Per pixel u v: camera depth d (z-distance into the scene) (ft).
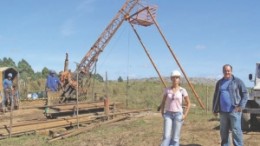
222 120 28.91
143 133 40.50
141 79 151.43
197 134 38.06
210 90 109.91
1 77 67.77
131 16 84.17
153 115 60.90
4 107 65.36
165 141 27.14
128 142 36.32
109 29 84.69
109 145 36.22
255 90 40.34
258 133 38.99
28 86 103.19
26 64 184.85
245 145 32.91
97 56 83.61
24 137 41.91
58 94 69.41
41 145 37.88
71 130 44.19
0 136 41.60
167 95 27.45
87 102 59.77
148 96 95.71
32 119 55.42
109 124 49.85
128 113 62.03
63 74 74.33
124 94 98.32
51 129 46.29
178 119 27.20
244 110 39.45
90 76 81.97
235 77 28.50
